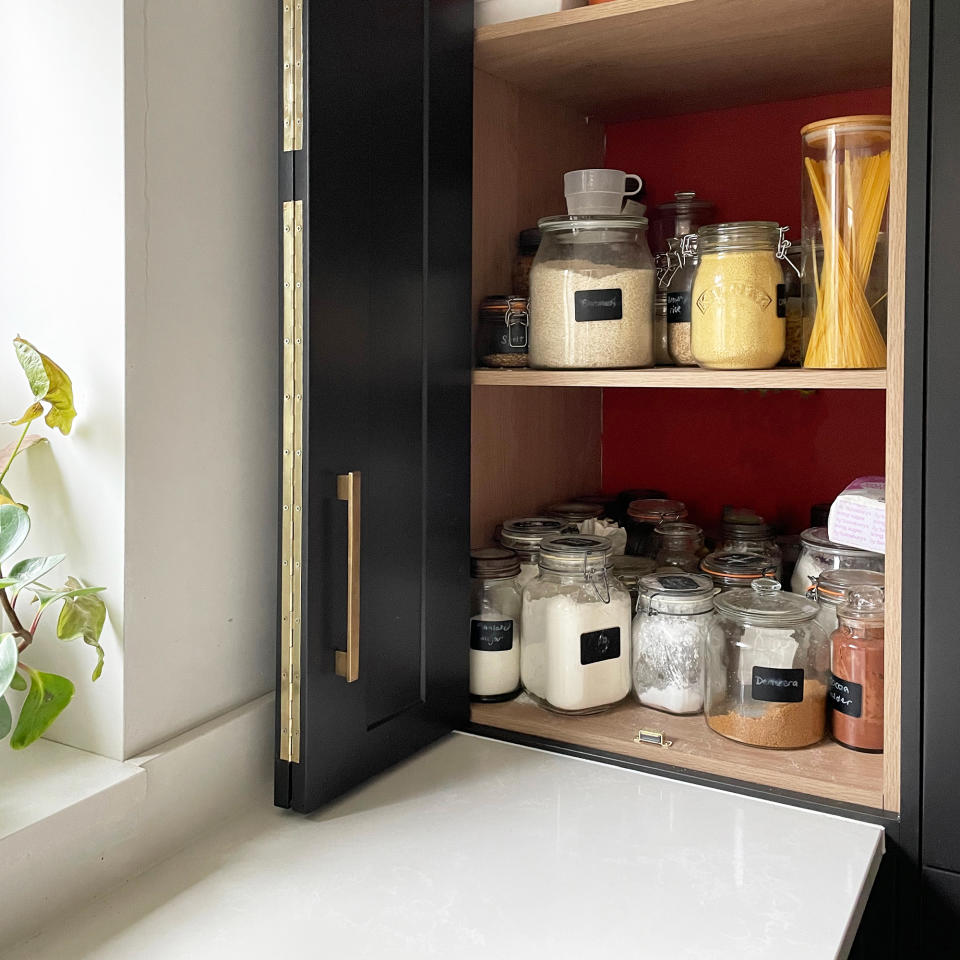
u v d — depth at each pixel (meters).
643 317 1.27
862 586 1.19
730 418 1.67
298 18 0.98
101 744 0.98
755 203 1.60
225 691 1.09
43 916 0.85
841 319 1.07
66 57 0.93
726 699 1.21
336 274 1.03
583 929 0.85
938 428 0.98
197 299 1.01
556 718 1.29
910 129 0.97
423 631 1.22
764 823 1.06
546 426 1.61
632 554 1.55
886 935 1.06
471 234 1.29
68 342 0.96
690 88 1.48
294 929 0.85
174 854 0.99
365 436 1.09
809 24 1.18
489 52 1.30
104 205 0.93
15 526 0.88
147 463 0.96
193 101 0.99
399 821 1.06
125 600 0.95
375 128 1.09
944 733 1.01
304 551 1.02
